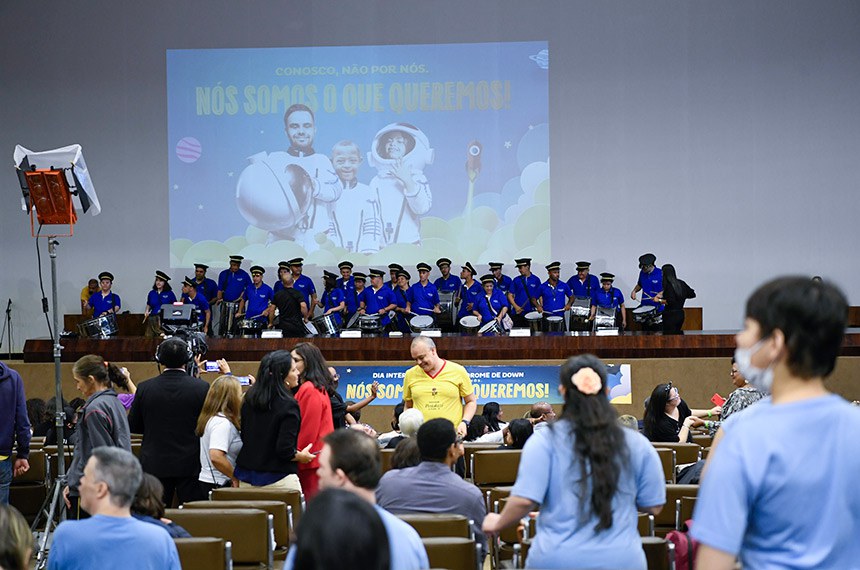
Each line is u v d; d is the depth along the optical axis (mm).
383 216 18484
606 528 3381
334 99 18578
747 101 18547
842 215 18438
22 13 18906
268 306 17344
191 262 18594
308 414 6434
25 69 18922
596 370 3492
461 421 7801
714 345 13281
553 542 3410
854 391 13125
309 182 18500
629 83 18609
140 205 18828
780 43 18484
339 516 1720
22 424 6789
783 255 18484
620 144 18594
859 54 18438
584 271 17844
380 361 13469
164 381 6508
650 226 18578
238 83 18625
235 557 4699
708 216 18531
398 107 18547
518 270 18484
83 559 3609
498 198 18500
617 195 18594
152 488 4398
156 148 18844
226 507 4996
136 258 18812
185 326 14531
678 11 18562
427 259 18469
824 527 2213
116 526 3648
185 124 18625
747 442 2246
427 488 4766
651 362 13250
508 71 18562
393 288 17578
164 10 18766
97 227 18859
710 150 18547
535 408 8328
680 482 6152
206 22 18688
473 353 13430
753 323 2320
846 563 2221
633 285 18531
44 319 18844
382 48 18578
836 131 18469
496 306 17406
